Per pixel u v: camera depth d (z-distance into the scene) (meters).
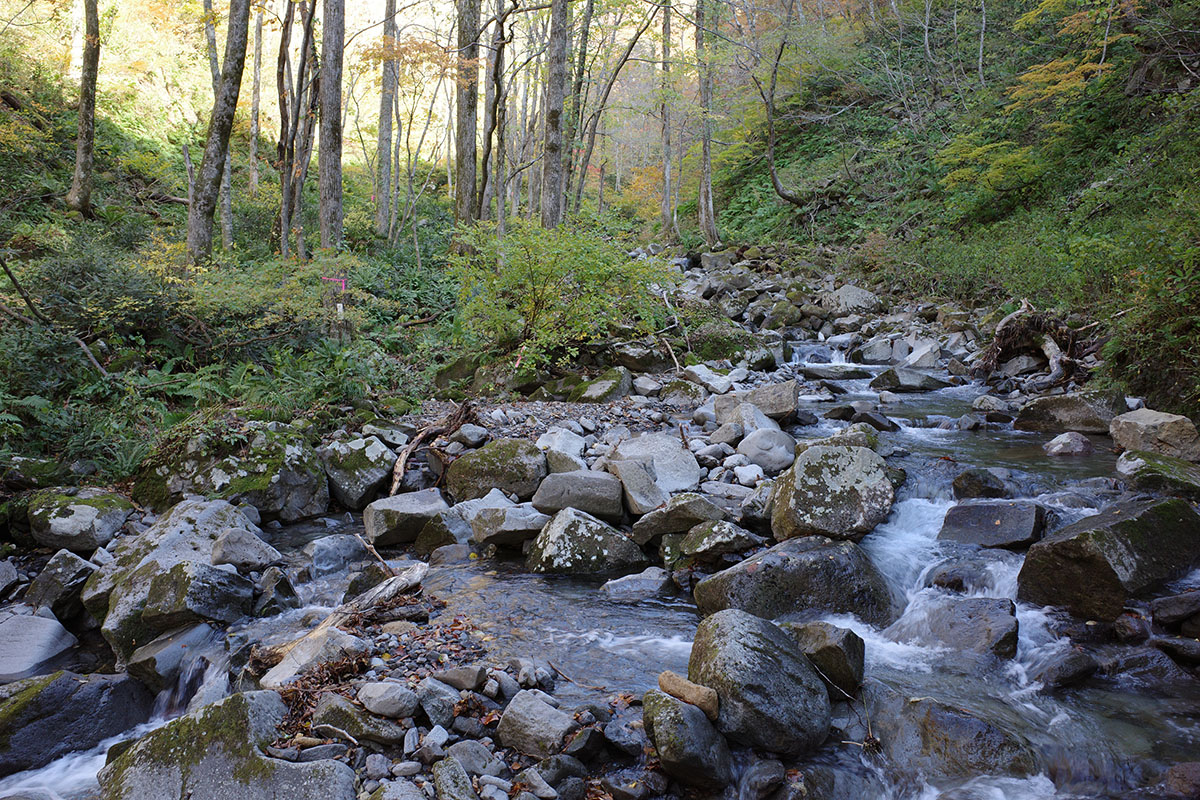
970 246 15.79
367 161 25.41
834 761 3.38
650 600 4.96
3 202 11.77
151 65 21.47
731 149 28.69
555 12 13.34
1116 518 4.55
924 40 25.17
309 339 9.81
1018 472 6.13
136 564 5.04
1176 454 6.41
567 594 5.04
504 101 17.02
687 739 3.13
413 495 6.28
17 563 5.46
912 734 3.46
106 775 3.36
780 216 24.39
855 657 3.81
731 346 11.77
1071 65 17.38
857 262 19.05
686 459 6.69
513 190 22.66
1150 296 7.70
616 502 5.91
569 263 10.02
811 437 7.78
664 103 23.83
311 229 16.81
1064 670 3.80
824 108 27.59
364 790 3.04
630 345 10.91
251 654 4.23
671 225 26.55
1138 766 3.21
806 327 15.01
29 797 3.39
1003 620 4.14
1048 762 3.28
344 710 3.44
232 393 8.20
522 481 6.55
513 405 9.24
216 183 10.61
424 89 27.84
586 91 21.48
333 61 10.95
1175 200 9.68
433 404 9.36
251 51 25.39
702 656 3.63
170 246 9.72
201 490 6.34
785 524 5.27
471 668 3.75
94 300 8.32
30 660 4.48
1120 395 7.64
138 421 7.36
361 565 5.65
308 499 6.62
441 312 12.62
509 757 3.29
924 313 14.32
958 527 5.25
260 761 3.12
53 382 7.24
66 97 17.78
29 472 6.25
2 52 16.91
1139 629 4.03
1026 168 16.77
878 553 5.11
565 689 3.77
